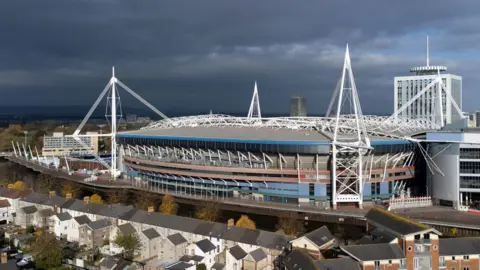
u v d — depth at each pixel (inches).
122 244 4532.5
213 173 7283.5
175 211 6363.2
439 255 3415.4
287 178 6776.6
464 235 5088.6
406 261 3358.8
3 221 6043.3
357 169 6614.2
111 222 5211.6
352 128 7381.9
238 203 6653.5
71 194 7116.1
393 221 3740.2
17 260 4547.2
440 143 6328.7
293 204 6673.2
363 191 6707.7
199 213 6018.7
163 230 4845.0
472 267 3457.2
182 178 7746.1
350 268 3250.5
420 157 7357.3
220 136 7593.5
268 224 5984.3
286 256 3718.0
